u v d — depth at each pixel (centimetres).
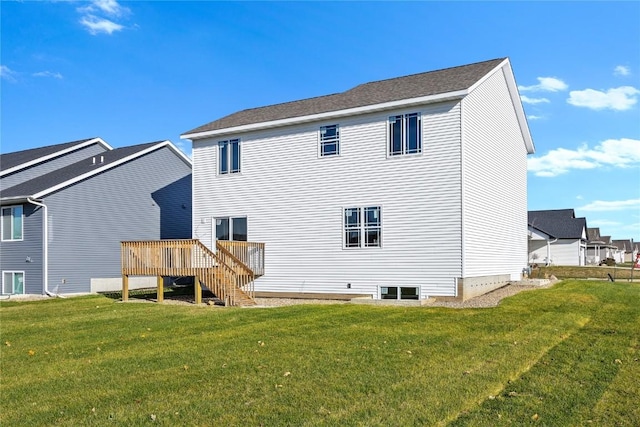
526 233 2297
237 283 1756
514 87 1980
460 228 1497
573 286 1838
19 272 2205
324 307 1362
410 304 1412
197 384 642
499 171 1873
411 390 600
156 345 895
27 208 2200
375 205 1633
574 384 623
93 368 735
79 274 2250
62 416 536
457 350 805
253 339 927
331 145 1722
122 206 2453
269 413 533
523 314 1149
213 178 1958
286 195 1798
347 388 611
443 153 1532
